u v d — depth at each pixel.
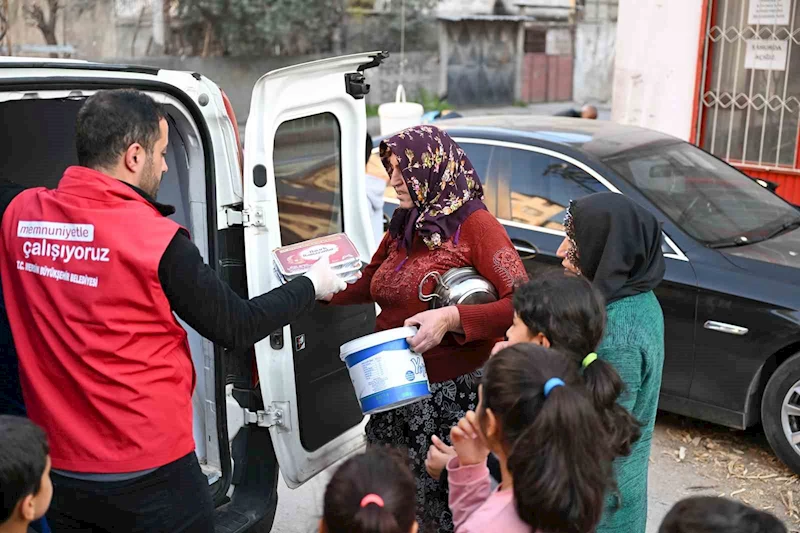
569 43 22.97
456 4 21.72
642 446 2.71
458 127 5.76
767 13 7.30
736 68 7.59
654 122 7.91
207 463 3.34
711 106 7.79
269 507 3.27
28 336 2.41
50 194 2.39
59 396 2.38
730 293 4.40
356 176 3.57
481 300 2.90
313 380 3.36
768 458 4.68
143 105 2.38
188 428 2.49
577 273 2.88
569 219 2.85
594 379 2.25
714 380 4.52
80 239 2.29
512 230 5.20
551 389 1.92
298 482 3.34
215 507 3.20
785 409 4.34
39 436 1.93
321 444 3.42
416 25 20.81
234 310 2.42
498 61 22.19
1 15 15.92
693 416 4.64
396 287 3.06
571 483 1.87
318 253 3.11
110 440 2.34
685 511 1.83
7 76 2.48
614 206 2.70
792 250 4.68
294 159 3.34
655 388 2.70
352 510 1.79
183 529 2.47
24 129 3.68
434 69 21.19
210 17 18.23
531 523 1.92
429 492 3.03
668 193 5.00
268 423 3.25
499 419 2.00
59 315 2.32
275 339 3.21
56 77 2.59
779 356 4.45
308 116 3.36
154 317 2.33
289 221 3.34
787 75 7.32
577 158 5.12
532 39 22.53
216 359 3.19
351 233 3.60
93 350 2.29
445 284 2.95
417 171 2.92
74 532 2.49
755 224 4.95
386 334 2.76
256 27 18.56
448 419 3.01
